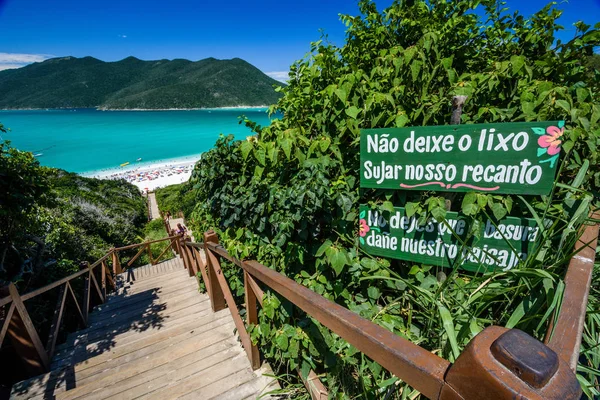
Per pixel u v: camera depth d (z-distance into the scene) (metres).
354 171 1.99
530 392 0.39
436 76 2.14
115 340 3.20
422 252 1.64
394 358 0.66
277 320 1.89
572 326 0.77
